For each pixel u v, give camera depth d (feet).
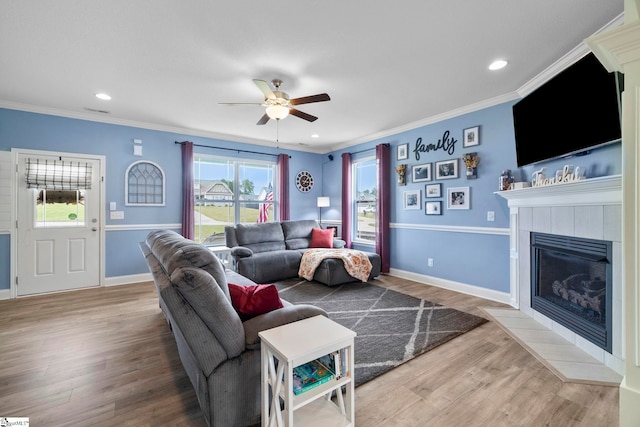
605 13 6.53
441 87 10.52
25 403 5.57
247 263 14.20
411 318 9.75
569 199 8.00
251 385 4.91
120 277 14.42
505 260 11.51
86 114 13.38
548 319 8.93
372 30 7.16
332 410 5.00
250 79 9.80
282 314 5.35
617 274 6.63
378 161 16.52
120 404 5.57
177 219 15.98
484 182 12.11
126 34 7.28
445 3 6.22
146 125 14.93
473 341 8.14
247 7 6.33
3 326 9.21
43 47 7.82
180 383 6.26
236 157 18.16
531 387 6.06
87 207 13.70
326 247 17.49
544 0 6.12
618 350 6.55
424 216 14.60
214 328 4.53
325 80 9.89
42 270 12.79
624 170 3.95
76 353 7.51
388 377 6.43
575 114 7.70
